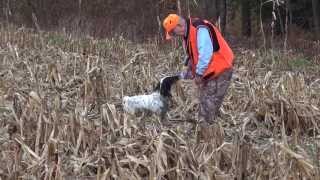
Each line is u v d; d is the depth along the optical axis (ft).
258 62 41.42
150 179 17.83
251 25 83.61
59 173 17.83
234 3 89.76
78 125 20.89
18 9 68.59
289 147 19.43
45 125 20.57
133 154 19.71
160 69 36.91
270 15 77.92
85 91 26.89
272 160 18.60
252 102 26.91
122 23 63.87
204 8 70.13
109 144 19.95
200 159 18.67
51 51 40.24
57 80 31.01
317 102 27.94
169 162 18.99
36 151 19.71
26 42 43.27
